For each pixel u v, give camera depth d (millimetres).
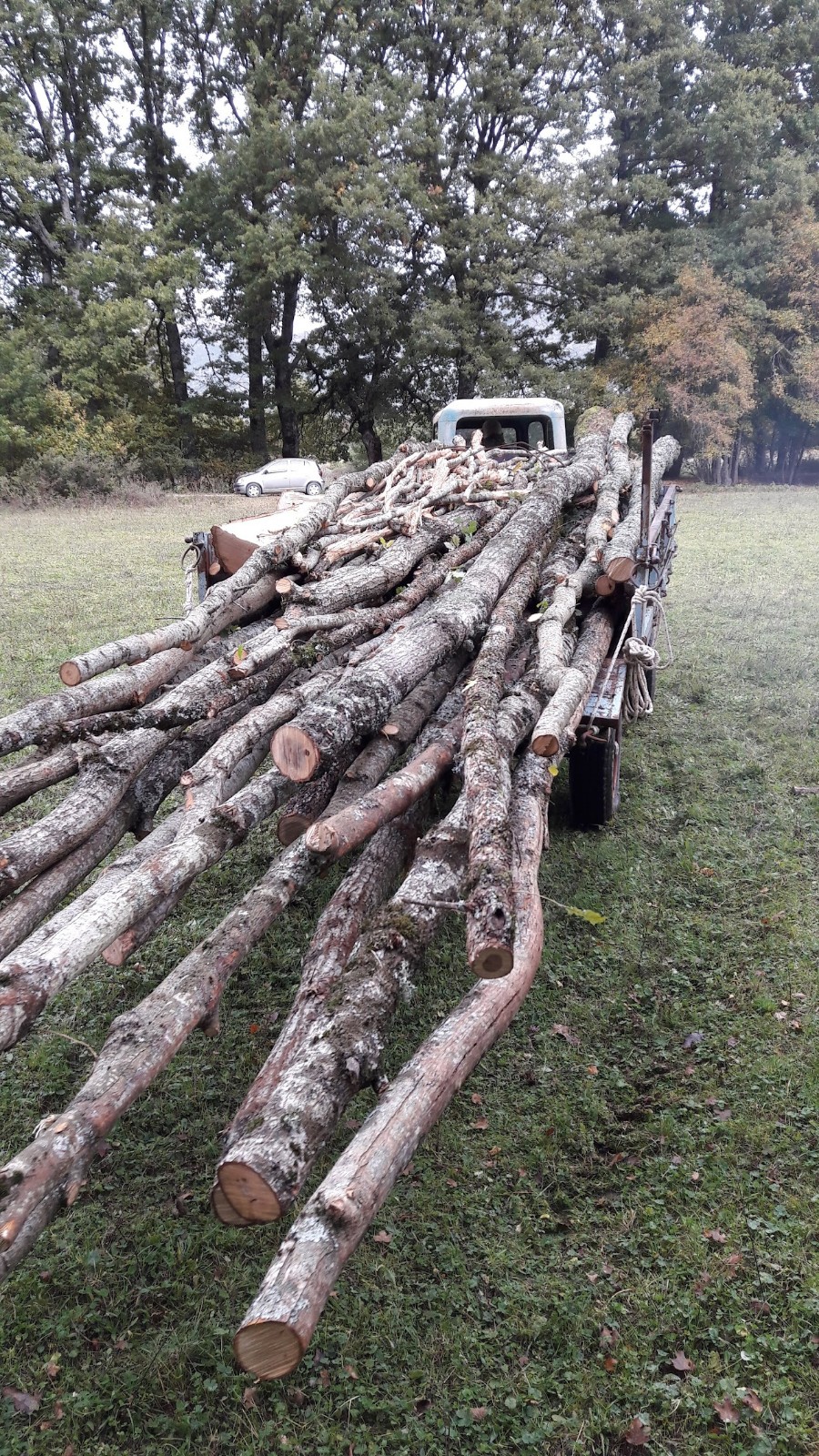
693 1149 3428
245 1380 2725
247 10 28422
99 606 11078
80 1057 4023
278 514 6805
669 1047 3973
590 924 4785
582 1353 2764
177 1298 2957
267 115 26875
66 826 3221
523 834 3443
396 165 26594
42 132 30188
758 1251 3014
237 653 4078
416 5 28344
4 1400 2682
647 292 29156
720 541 16109
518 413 9742
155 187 31406
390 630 4859
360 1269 3023
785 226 28609
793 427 30688
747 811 5891
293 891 3254
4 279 29703
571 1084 3787
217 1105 3734
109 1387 2715
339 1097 2395
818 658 8766
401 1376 2721
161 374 32312
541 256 27391
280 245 26578
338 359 29547
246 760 3965
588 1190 3312
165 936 4801
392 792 3361
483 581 4762
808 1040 3916
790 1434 2512
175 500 24172
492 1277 2996
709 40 31641
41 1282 3014
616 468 7371
